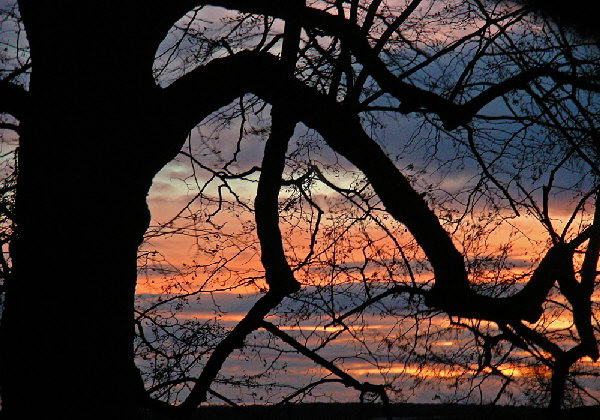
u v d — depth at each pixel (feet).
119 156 61.72
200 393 77.97
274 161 78.28
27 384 59.21
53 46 62.23
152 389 81.46
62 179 60.59
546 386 81.05
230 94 68.18
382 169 68.85
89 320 59.77
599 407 78.54
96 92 61.62
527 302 71.51
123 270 61.98
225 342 79.25
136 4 63.10
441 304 70.74
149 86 64.85
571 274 78.13
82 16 62.03
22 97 64.23
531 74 73.36
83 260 59.98
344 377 81.82
